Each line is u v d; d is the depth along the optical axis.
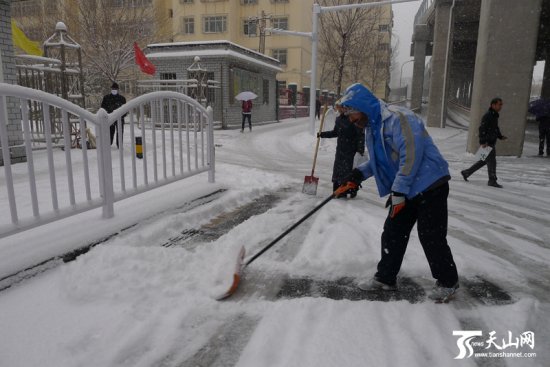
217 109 19.31
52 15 24.53
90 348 2.30
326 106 6.43
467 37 29.64
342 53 20.53
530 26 10.98
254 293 3.05
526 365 2.26
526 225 5.09
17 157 7.59
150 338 2.41
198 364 2.22
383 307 2.82
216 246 3.88
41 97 3.20
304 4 39.28
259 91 23.44
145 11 25.55
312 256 3.75
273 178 7.58
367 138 2.94
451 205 6.11
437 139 16.94
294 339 2.42
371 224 4.73
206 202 5.46
